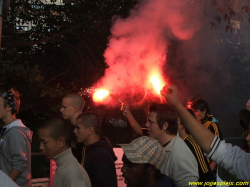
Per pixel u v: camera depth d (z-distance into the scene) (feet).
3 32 20.34
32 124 23.50
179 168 7.75
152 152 6.33
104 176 8.66
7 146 9.45
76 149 11.14
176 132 8.35
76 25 23.95
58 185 7.34
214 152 5.42
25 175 9.71
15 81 18.51
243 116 7.36
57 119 7.86
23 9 25.07
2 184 3.39
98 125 9.87
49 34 25.52
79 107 11.75
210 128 12.73
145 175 6.27
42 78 18.40
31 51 25.18
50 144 7.59
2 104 9.74
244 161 5.30
